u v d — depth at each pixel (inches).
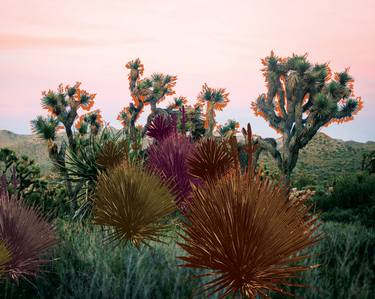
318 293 158.2
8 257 155.0
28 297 166.2
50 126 451.5
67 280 174.9
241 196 82.3
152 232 161.3
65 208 332.8
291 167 761.6
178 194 165.0
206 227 82.7
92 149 308.0
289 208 87.2
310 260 179.0
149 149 189.9
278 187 88.0
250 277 80.1
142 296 160.6
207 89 674.2
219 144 117.2
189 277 161.0
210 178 112.8
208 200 85.7
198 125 423.5
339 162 2723.9
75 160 304.3
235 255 80.2
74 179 303.7
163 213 161.0
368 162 802.8
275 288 80.5
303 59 791.1
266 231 79.9
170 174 168.2
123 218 159.5
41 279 176.6
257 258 79.4
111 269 180.4
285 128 783.7
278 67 804.6
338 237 228.5
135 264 178.7
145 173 170.1
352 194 430.6
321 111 743.7
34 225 173.5
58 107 593.0
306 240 84.2
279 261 80.2
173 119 201.0
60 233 218.8
